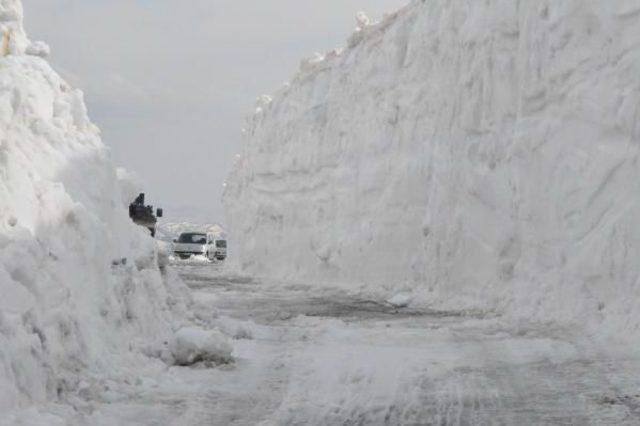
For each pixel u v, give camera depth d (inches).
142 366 377.7
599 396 343.9
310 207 1286.9
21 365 282.8
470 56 799.1
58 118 429.4
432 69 929.5
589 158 598.9
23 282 316.2
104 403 315.0
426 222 842.2
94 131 466.6
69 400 303.3
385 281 949.8
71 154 419.5
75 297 357.1
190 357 402.3
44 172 394.0
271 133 1536.7
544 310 605.0
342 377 388.2
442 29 894.4
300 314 685.3
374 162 1045.2
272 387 365.1
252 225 1579.7
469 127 781.3
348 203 1118.4
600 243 568.4
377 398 346.0
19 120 402.0
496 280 710.5
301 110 1403.8
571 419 308.3
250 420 306.8
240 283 1198.3
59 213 366.3
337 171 1184.8
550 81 657.0
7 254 313.4
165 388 351.6
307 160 1325.0
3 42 451.2
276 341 506.3
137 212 690.8
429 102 920.9
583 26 624.4
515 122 719.1
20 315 295.9
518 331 541.0
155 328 434.0
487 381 378.6
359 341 506.6
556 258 623.8
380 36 1130.7
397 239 936.9
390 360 433.4
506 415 316.5
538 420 307.6
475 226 749.3
